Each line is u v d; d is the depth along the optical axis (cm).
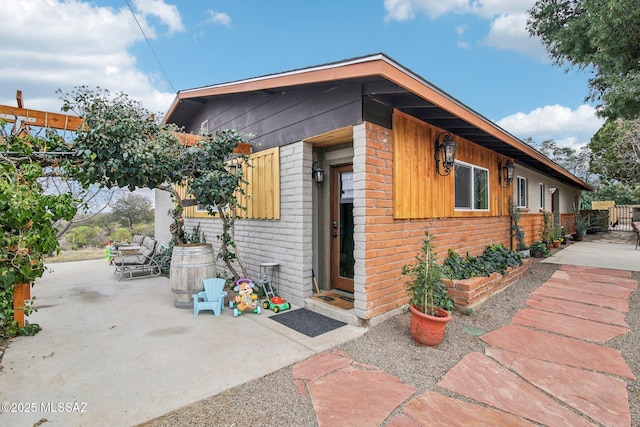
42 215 339
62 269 773
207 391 240
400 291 417
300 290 455
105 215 1221
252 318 407
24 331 348
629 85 663
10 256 331
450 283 430
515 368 278
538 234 987
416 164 441
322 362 287
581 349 314
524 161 847
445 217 506
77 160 377
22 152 343
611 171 1596
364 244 366
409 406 223
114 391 239
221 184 462
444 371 273
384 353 306
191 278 450
